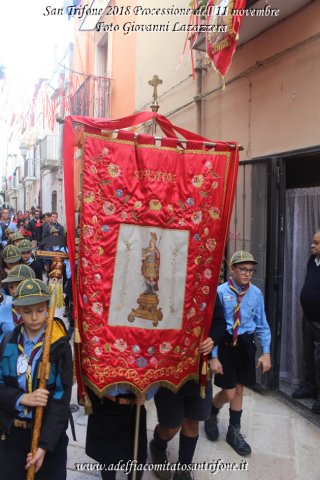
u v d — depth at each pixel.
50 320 2.19
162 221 2.57
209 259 2.72
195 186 2.64
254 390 4.68
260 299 3.50
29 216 16.45
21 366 2.17
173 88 6.88
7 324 2.83
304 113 4.24
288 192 4.70
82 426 3.79
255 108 4.96
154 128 2.99
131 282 2.53
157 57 7.47
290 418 4.06
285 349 4.81
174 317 2.64
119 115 9.34
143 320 2.56
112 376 2.48
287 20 4.44
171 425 2.81
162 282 2.60
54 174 17.75
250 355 3.43
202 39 5.25
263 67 4.80
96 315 2.46
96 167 2.43
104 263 2.47
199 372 2.79
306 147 4.18
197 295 2.71
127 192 2.50
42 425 2.14
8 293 3.70
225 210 2.71
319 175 4.42
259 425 3.92
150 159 2.54
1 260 4.08
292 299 4.68
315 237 4.05
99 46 10.87
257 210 4.79
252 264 3.40
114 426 2.60
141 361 2.56
